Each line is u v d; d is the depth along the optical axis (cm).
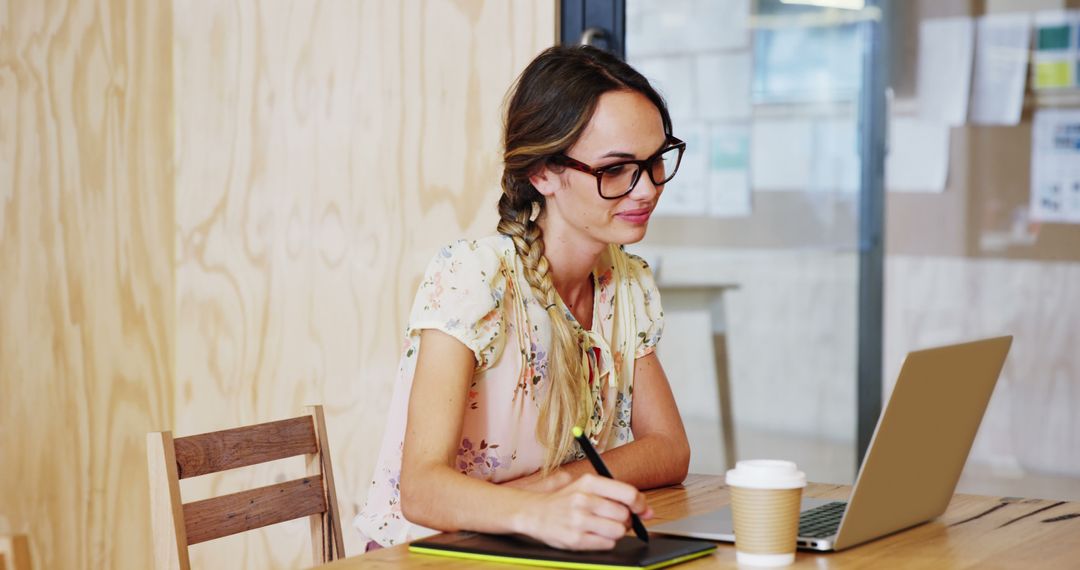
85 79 276
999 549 117
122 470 289
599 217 142
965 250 396
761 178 282
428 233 268
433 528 126
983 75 388
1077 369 383
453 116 263
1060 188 383
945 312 399
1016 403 392
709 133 274
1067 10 376
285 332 288
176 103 299
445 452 134
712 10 271
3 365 260
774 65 282
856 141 294
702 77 271
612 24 254
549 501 115
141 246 292
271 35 286
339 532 166
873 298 296
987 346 127
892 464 117
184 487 301
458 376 139
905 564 110
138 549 294
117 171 285
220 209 295
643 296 165
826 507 134
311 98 282
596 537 110
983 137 391
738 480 109
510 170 147
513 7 255
